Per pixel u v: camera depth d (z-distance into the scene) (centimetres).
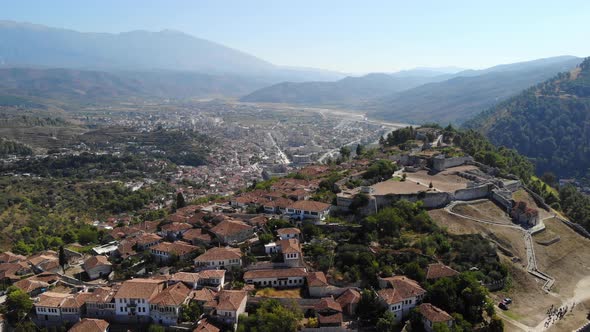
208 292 18412
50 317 18350
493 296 19688
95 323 17200
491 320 16962
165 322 17625
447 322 16712
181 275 19300
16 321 18388
